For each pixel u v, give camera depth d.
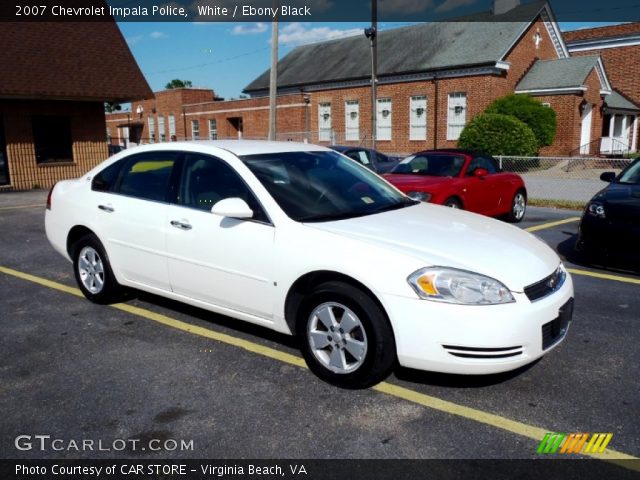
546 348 3.57
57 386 3.81
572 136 24.08
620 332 4.75
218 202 4.09
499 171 10.20
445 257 3.55
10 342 4.59
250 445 3.12
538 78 25.58
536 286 3.58
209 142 4.93
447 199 8.65
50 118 16.98
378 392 3.71
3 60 15.85
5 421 3.38
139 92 17.88
